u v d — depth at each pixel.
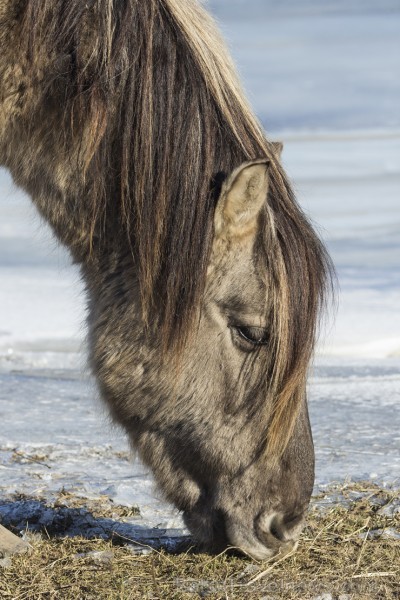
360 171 42.53
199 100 9.34
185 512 9.95
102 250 9.82
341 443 14.52
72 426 15.63
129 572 9.95
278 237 9.09
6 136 10.09
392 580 9.86
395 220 33.88
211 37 9.86
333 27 127.81
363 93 69.19
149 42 9.43
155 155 9.30
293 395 9.19
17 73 9.78
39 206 10.23
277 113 60.38
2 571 9.90
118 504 11.91
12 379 18.91
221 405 9.48
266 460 9.48
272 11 159.12
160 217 9.21
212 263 9.17
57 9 9.71
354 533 10.89
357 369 19.64
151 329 9.48
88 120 9.44
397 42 108.00
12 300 24.73
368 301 24.08
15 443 14.51
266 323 9.17
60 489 12.40
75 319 23.08
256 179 8.80
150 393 9.67
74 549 10.45
